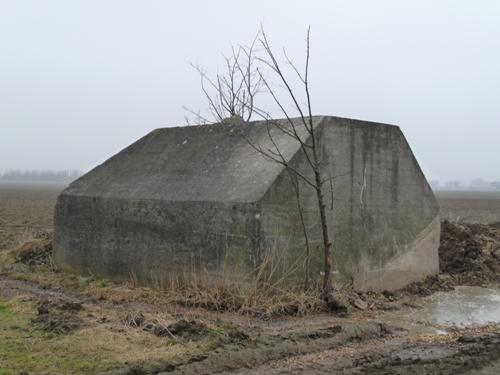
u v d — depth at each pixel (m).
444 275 14.04
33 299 10.20
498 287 13.34
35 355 7.04
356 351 7.73
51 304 9.55
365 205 11.62
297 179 10.35
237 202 10.02
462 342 8.42
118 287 11.52
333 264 11.01
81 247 13.15
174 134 13.77
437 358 7.57
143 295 10.65
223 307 9.73
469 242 15.45
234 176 10.90
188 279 10.73
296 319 9.30
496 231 18.50
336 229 11.07
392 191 12.20
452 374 6.98
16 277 12.86
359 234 11.50
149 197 11.66
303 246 10.44
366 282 11.60
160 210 11.37
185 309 9.70
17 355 7.04
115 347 7.38
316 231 10.65
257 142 11.52
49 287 11.84
